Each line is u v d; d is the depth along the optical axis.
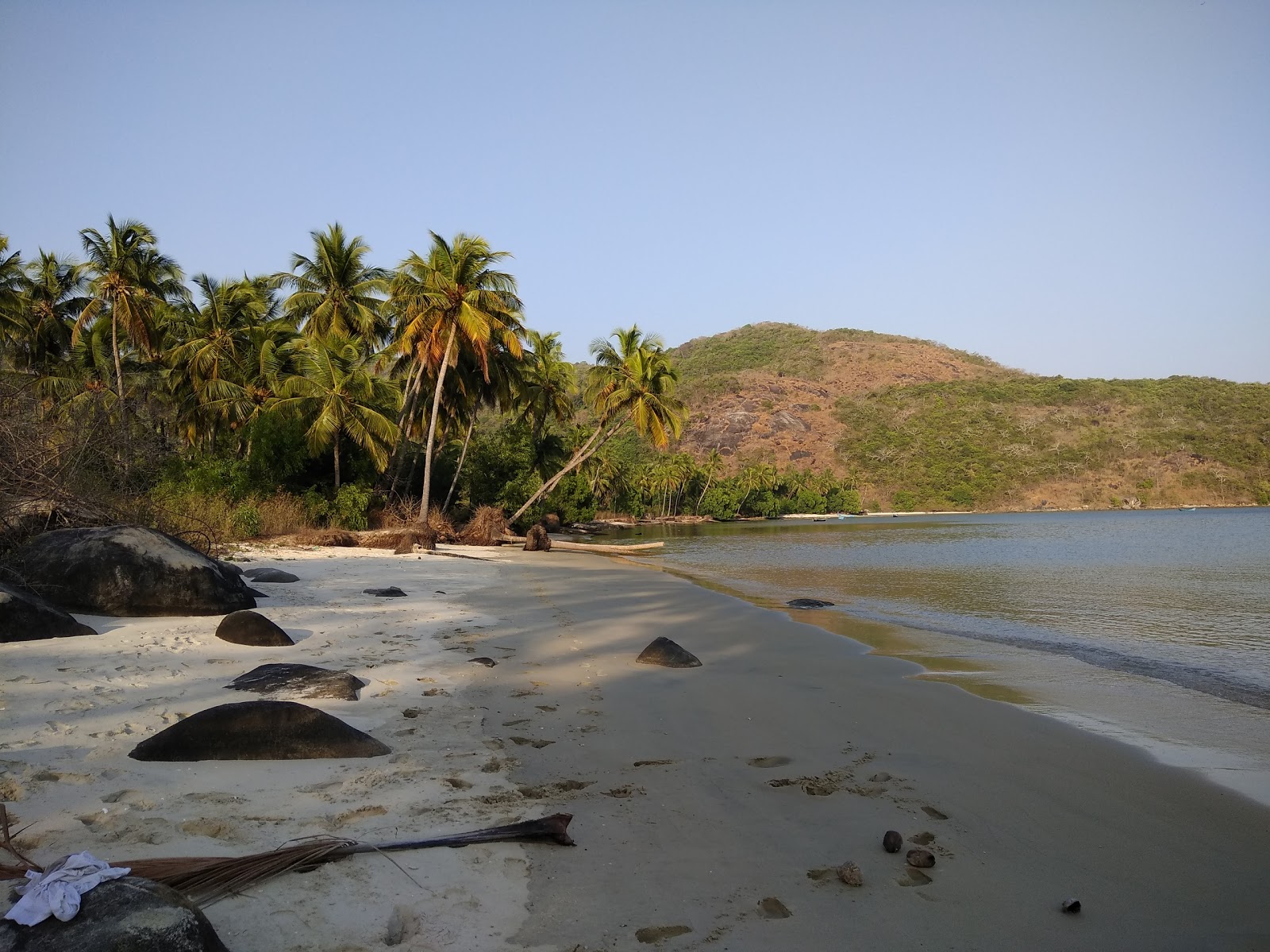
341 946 3.21
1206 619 14.83
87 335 36.59
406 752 5.65
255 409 32.62
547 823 4.41
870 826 4.80
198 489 26.12
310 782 4.93
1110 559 31.97
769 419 165.00
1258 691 8.79
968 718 7.43
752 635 12.06
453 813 4.61
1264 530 58.50
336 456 33.28
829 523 96.25
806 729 6.91
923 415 159.38
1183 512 111.31
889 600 17.91
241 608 10.31
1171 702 8.20
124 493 13.69
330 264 34.56
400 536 28.19
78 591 9.36
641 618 13.48
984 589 20.25
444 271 32.09
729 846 4.43
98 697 6.32
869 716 7.43
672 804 5.02
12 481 10.94
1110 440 139.00
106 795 4.48
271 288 40.69
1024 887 4.08
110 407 15.87
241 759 5.18
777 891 3.93
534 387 45.53
